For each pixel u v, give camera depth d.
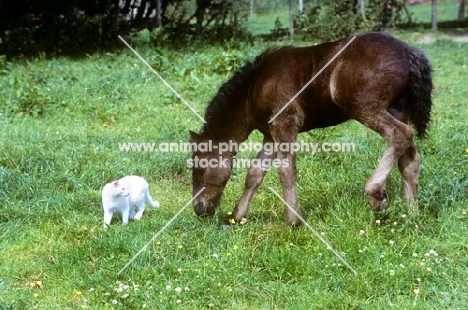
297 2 26.59
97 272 5.55
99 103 11.26
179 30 19.17
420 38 20.27
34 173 7.86
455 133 8.57
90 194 7.52
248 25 24.88
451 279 5.21
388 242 5.79
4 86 12.23
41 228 6.63
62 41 18.11
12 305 5.02
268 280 5.42
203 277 5.34
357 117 5.94
